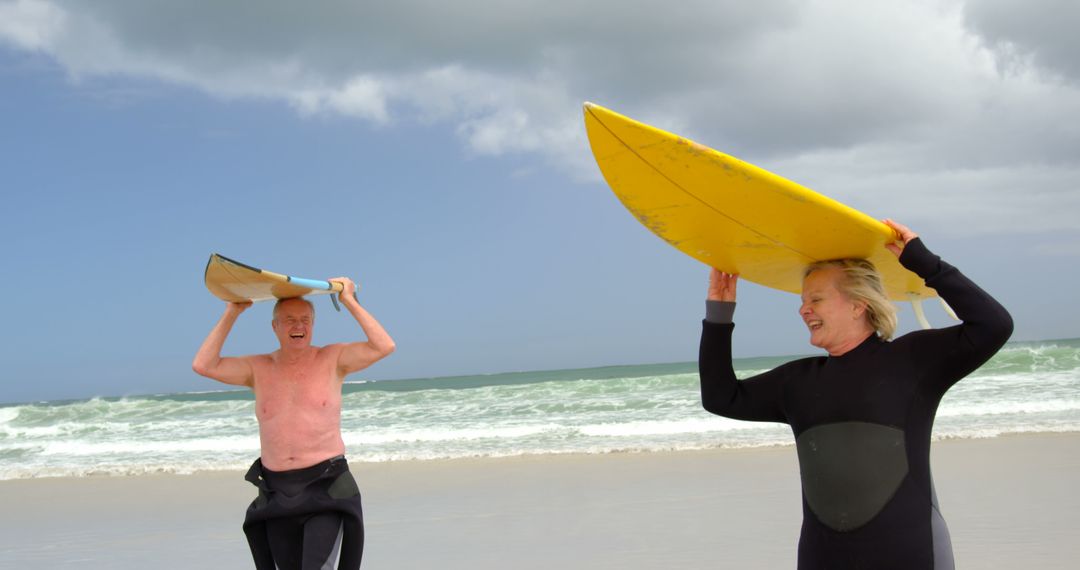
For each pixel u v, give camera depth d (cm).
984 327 253
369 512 817
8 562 681
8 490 1056
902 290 347
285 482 394
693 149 262
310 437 399
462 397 2288
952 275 260
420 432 1452
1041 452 953
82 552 707
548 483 919
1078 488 754
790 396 285
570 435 1334
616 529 688
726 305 311
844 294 280
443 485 942
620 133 268
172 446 1449
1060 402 1387
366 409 2088
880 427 260
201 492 981
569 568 583
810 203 266
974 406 1402
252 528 402
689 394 1959
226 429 1748
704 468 955
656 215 307
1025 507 694
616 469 985
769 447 1086
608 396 2047
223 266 357
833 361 282
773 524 675
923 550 251
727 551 603
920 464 259
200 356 410
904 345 271
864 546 254
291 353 417
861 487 258
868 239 280
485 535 694
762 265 329
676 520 708
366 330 419
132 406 2345
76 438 1675
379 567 615
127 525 811
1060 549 566
